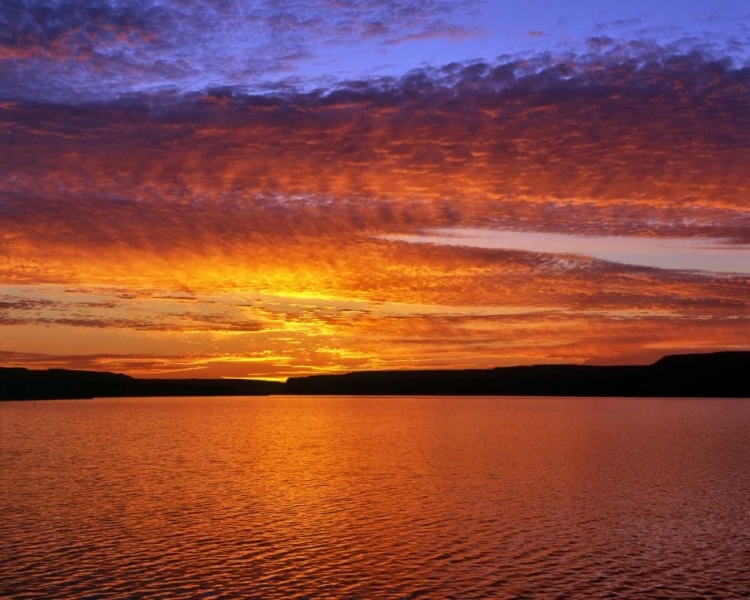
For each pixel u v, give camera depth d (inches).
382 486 1884.8
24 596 1031.0
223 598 1024.9
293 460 2487.7
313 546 1275.8
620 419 4933.6
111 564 1173.1
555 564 1168.8
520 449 2827.3
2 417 5595.5
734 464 2301.9
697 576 1108.5
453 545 1279.5
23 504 1647.4
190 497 1732.3
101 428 4229.8
